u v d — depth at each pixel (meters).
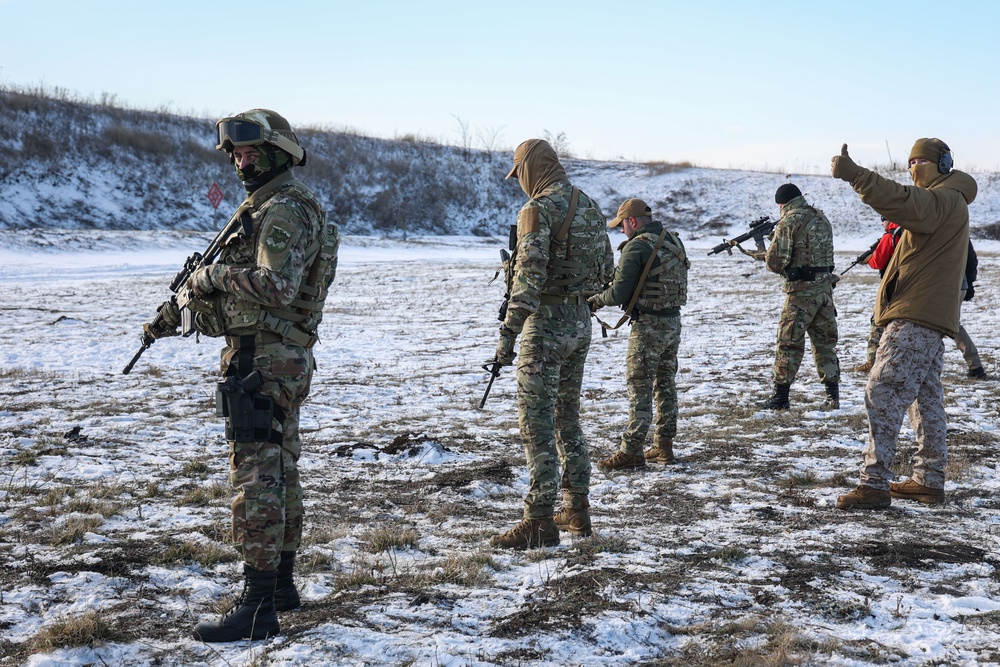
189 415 7.52
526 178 4.27
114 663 2.80
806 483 5.29
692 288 21.33
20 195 40.19
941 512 4.58
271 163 3.10
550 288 4.14
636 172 61.62
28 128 43.94
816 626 3.06
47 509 4.61
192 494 4.89
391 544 4.11
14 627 3.10
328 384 9.34
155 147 47.09
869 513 4.58
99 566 3.72
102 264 28.41
